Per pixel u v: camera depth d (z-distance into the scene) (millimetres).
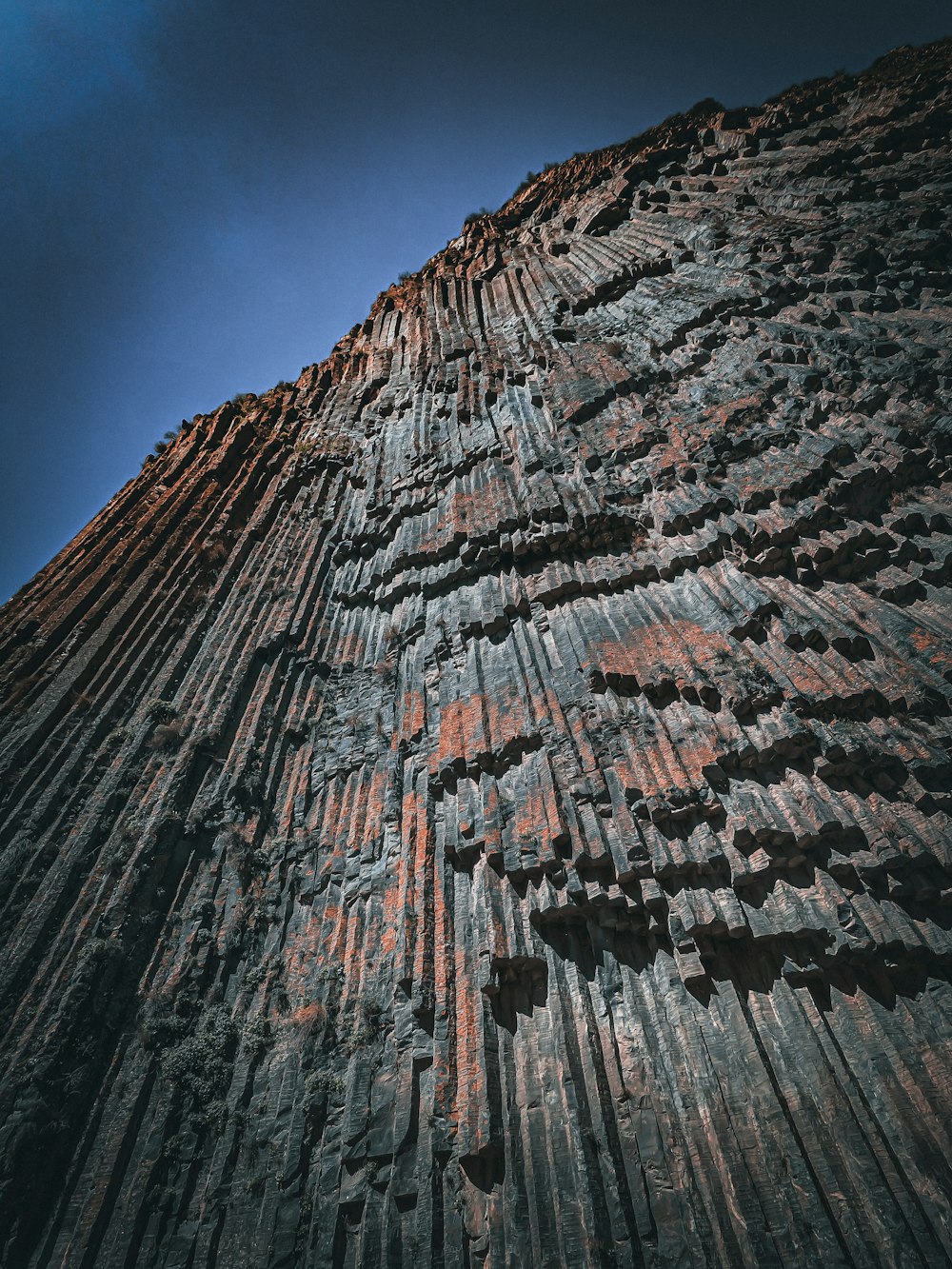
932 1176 6301
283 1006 9898
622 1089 7855
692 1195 6875
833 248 15305
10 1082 8320
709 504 12578
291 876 11734
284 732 14203
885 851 7863
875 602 10195
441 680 13836
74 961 9648
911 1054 7043
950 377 11391
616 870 9047
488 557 15227
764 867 8430
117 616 15641
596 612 12891
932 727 8594
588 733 10773
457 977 9469
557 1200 7219
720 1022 7879
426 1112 8312
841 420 12312
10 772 11891
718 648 10844
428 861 10805
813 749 9109
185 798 12281
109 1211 7781
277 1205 7902
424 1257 7254
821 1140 6812
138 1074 8914
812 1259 6176
